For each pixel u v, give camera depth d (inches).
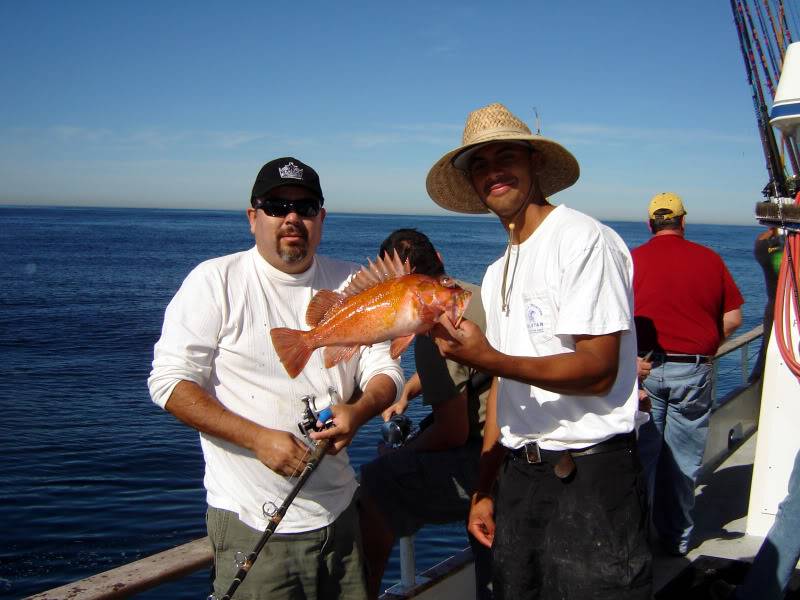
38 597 84.1
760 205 154.2
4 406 624.4
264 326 101.7
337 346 94.0
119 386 704.4
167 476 465.7
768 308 219.1
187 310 99.4
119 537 373.4
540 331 98.7
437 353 123.6
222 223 7037.4
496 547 105.0
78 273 1899.6
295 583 99.0
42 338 962.1
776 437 170.9
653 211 176.4
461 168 113.1
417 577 137.9
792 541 124.0
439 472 126.9
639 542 94.9
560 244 96.0
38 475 462.6
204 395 95.9
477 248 3371.1
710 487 207.5
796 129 154.5
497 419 108.4
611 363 90.7
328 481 101.3
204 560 98.5
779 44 169.5
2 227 4817.9
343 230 5969.5
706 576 151.8
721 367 596.4
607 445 96.3
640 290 172.4
